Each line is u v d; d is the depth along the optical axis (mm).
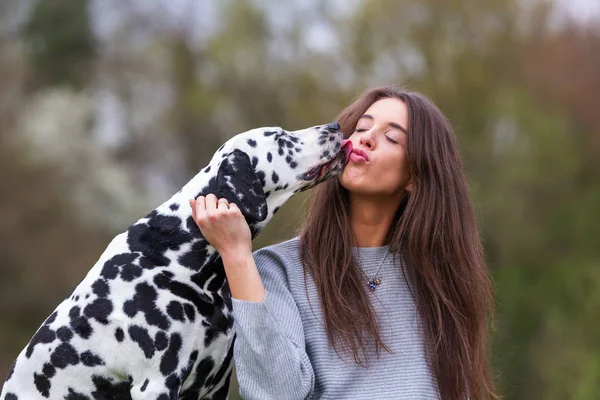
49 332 3447
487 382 3662
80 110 21844
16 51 24312
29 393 3449
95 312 3391
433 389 3326
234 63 20203
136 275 3404
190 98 22078
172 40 23828
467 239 3570
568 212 17641
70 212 18453
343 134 3768
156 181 24203
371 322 3346
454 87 18391
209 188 3479
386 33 18562
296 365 3164
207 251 3434
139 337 3346
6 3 26422
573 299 16797
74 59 25953
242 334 3160
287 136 3611
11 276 17203
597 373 14234
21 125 20141
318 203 3645
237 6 20219
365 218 3635
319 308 3412
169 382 3342
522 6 18938
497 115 17859
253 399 3178
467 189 3658
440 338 3354
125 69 25297
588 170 18344
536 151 17609
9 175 17875
